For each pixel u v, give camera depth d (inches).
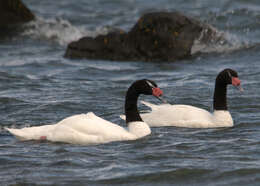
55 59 1016.9
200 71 895.1
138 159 458.0
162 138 529.3
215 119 589.9
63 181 410.6
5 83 799.7
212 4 1598.2
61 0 1774.1
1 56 1040.8
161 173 422.9
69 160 455.8
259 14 1374.3
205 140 520.4
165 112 599.8
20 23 1317.7
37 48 1135.6
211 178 412.5
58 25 1336.1
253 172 419.2
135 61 1016.2
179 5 1620.3
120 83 812.6
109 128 522.0
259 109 644.7
